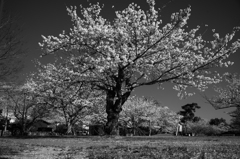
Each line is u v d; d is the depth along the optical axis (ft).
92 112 123.34
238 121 161.17
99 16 62.44
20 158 23.98
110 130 61.05
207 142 41.96
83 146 35.01
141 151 26.50
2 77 63.36
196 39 62.39
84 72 63.72
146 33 56.29
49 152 28.66
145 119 179.11
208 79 64.34
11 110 149.59
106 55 57.16
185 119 256.73
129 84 64.03
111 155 23.98
